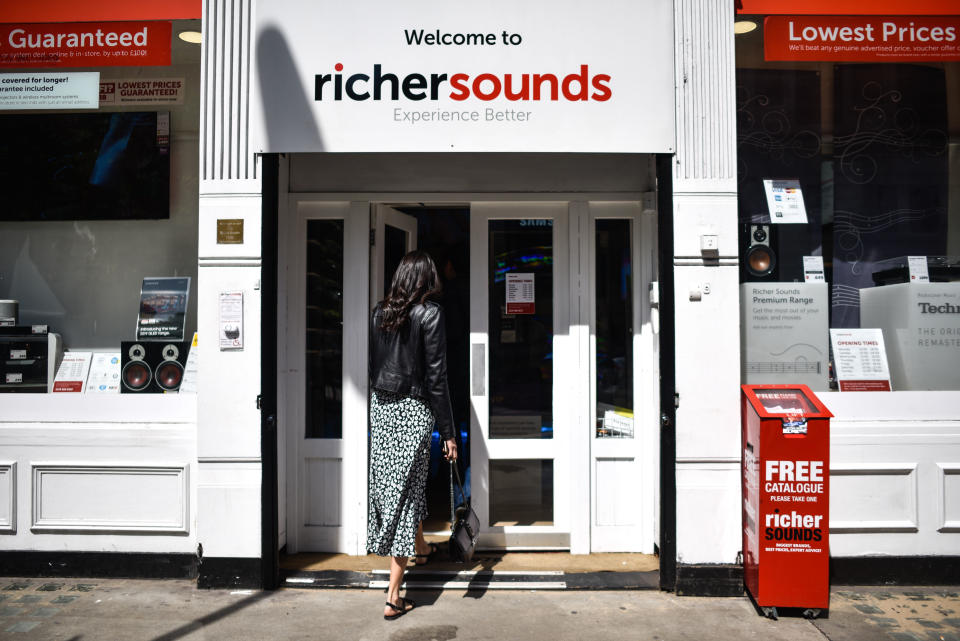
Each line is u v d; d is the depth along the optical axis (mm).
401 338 3277
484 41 3514
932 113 4164
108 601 3342
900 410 3645
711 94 3533
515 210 4133
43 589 3496
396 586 3180
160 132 4324
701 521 3469
